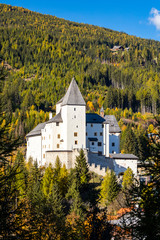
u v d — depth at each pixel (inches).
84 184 2802.7
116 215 1914.4
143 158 948.6
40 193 2308.1
